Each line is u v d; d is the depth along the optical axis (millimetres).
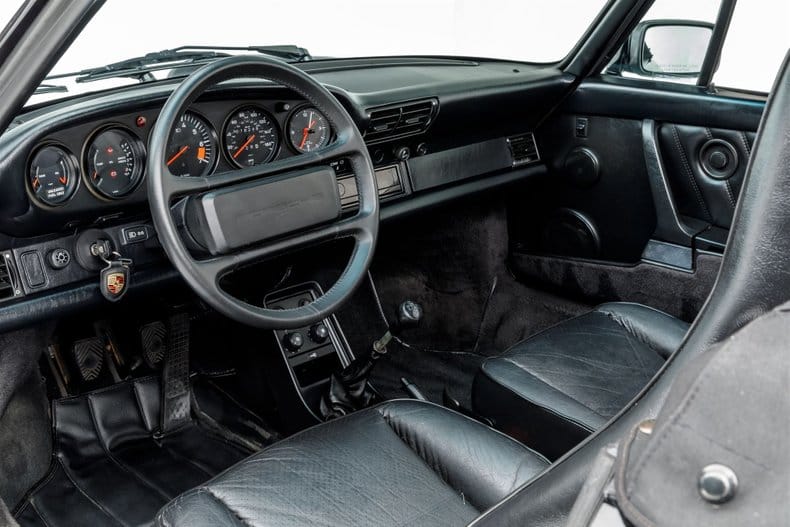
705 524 428
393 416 1462
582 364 1762
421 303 2842
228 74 1537
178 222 1572
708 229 2365
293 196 1628
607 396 1655
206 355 2430
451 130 2357
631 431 510
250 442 2305
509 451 1338
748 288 604
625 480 473
